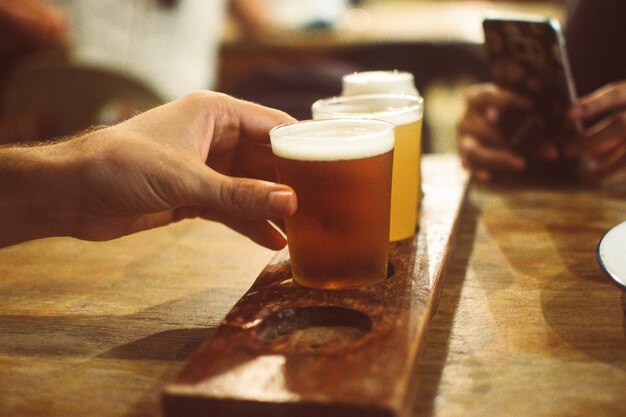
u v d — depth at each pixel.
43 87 1.40
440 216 0.70
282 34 2.05
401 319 0.51
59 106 1.42
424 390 0.48
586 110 0.81
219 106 0.62
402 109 0.62
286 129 0.56
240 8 2.01
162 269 0.66
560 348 0.51
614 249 0.55
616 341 0.52
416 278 0.56
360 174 0.53
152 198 0.57
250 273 0.65
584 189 0.82
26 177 0.58
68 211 0.59
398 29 2.03
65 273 0.66
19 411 0.48
